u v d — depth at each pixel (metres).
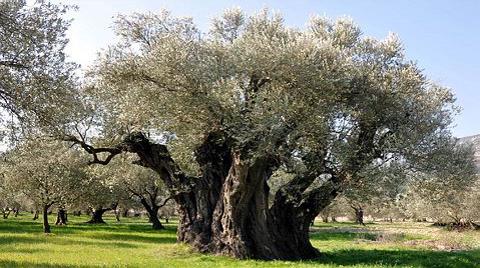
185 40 26.94
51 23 23.00
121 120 28.81
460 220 72.19
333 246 42.03
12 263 22.67
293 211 30.28
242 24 32.41
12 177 53.03
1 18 21.31
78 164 52.53
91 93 32.09
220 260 26.55
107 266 22.47
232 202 27.53
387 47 31.38
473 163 32.56
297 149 27.94
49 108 23.19
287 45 25.33
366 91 29.16
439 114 30.72
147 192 68.31
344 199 32.19
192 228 30.03
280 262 26.14
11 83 21.92
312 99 26.12
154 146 32.19
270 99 24.50
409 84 30.36
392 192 27.98
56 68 23.23
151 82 26.92
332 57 27.05
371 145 29.41
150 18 30.05
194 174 31.77
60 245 35.12
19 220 85.56
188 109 25.25
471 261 28.86
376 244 45.28
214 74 25.14
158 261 25.62
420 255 31.42
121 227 68.56
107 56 28.94
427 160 29.28
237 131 24.73
